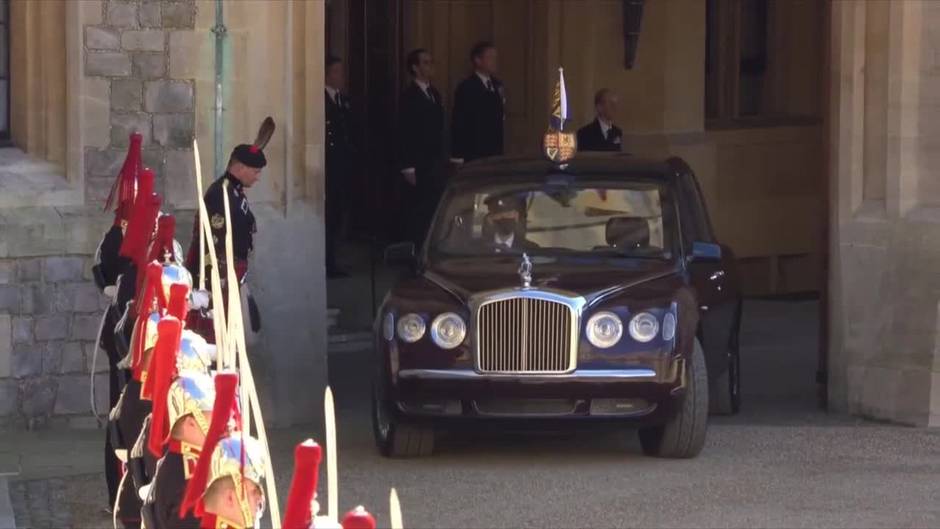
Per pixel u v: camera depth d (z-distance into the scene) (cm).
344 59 6631
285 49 4288
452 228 4084
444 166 6112
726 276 4341
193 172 4247
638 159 4284
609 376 3625
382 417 3812
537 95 6494
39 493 3512
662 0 6425
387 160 6688
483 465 3766
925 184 4375
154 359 2161
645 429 3859
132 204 3116
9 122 4275
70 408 4231
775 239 6850
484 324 3644
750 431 4203
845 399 4503
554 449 3953
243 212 3803
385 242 6656
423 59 6022
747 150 6725
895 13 4353
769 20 6919
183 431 2070
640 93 6444
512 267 3903
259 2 4262
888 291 4388
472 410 3666
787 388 4981
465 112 6062
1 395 4181
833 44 4503
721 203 6662
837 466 3775
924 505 3400
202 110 4247
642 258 3978
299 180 4353
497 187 4131
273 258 4294
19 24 4231
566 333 3631
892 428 4269
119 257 3131
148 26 4216
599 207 4078
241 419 1978
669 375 3653
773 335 5978
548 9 6419
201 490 1908
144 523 2152
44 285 4194
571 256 3984
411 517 3281
